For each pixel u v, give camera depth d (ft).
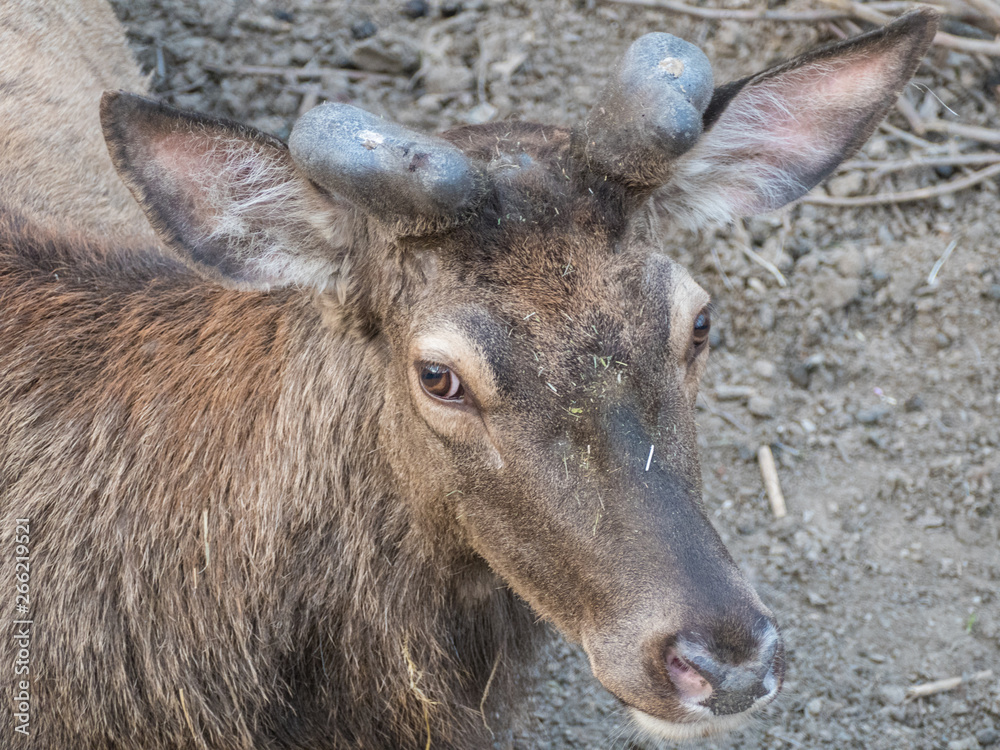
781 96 33.35
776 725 45.21
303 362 33.22
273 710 35.17
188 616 33.91
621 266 28.63
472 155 29.94
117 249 38.40
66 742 34.47
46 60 50.72
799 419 54.80
